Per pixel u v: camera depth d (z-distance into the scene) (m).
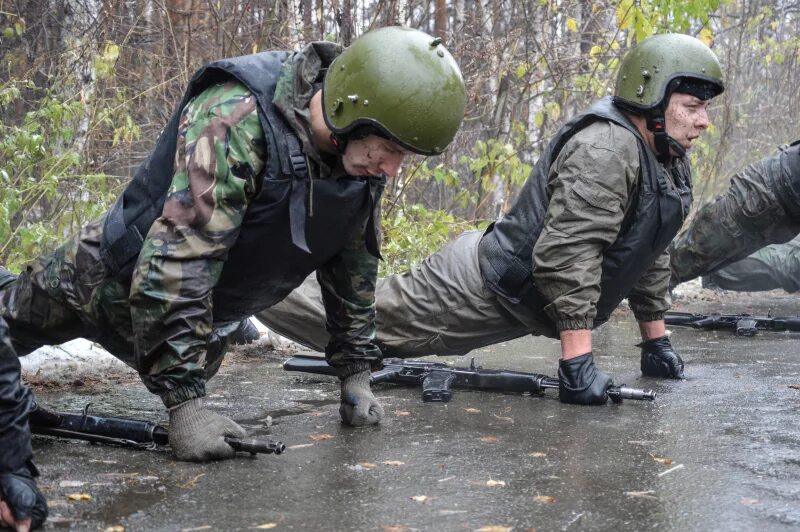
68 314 3.45
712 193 12.72
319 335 4.80
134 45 9.99
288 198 3.10
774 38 14.80
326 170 3.17
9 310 3.48
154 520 2.47
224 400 4.28
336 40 8.30
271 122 3.05
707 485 2.85
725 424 3.78
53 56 8.89
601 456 3.22
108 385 4.66
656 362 5.01
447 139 3.07
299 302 4.73
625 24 9.65
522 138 10.27
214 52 9.25
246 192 3.07
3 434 2.37
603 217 4.13
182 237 3.02
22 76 9.20
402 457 3.19
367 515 2.53
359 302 3.64
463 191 9.61
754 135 14.10
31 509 2.35
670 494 2.75
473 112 10.33
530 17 9.83
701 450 3.31
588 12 11.48
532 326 4.54
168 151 3.19
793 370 5.26
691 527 2.45
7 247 6.75
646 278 4.95
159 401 4.24
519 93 10.71
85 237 3.36
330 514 2.54
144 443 3.25
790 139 14.11
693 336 6.86
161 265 3.00
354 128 2.99
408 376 4.65
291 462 3.10
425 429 3.66
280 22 8.66
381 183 3.38
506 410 4.07
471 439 3.47
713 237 7.19
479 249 4.60
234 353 5.81
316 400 4.30
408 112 2.97
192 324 3.04
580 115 4.29
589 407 4.15
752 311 8.55
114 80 9.34
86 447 3.28
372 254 3.55
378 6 8.51
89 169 7.83
